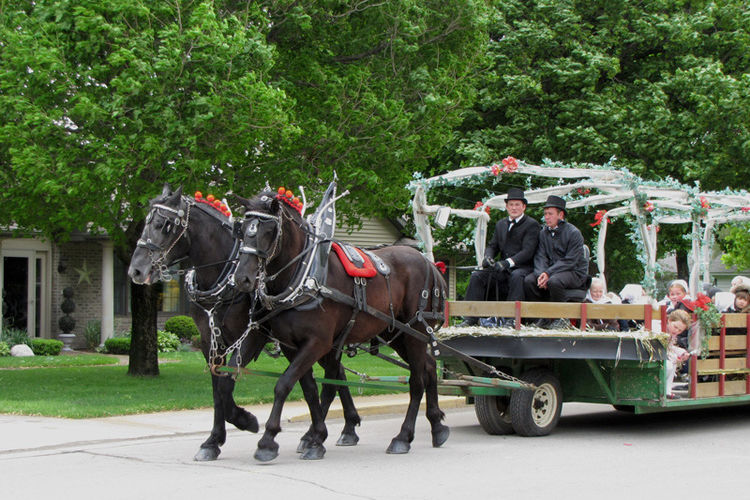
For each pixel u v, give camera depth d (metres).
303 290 8.10
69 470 7.79
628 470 7.94
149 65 11.20
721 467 8.15
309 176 13.57
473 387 9.78
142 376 15.92
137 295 16.06
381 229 27.23
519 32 19.91
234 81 11.51
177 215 8.17
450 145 20.42
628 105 20.00
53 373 16.61
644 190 11.66
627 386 10.08
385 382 10.08
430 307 9.82
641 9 20.89
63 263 23.44
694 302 10.34
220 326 8.50
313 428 8.72
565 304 9.80
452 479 7.46
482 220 12.11
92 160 12.03
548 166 11.56
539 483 7.29
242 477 7.47
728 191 12.59
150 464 8.12
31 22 11.76
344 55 14.41
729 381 10.91
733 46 20.89
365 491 6.91
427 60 14.70
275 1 12.86
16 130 11.49
